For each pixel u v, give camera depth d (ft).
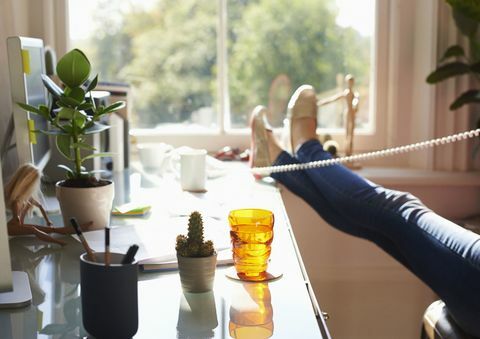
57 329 2.84
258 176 7.30
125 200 5.54
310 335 2.78
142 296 3.28
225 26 8.87
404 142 9.05
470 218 8.41
